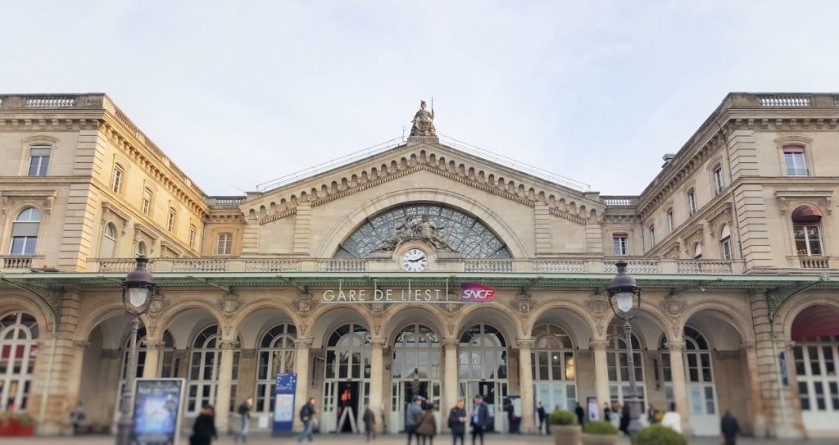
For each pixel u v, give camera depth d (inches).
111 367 1434.5
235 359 1465.3
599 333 1309.1
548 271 1353.3
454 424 950.4
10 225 1342.3
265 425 1355.8
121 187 1485.0
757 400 1253.7
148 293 879.7
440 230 1651.1
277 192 1657.2
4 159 1373.0
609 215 1879.9
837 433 1257.4
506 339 1470.2
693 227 1521.9
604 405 1254.9
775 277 1199.6
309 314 1327.5
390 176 1695.4
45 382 1256.2
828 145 1337.4
